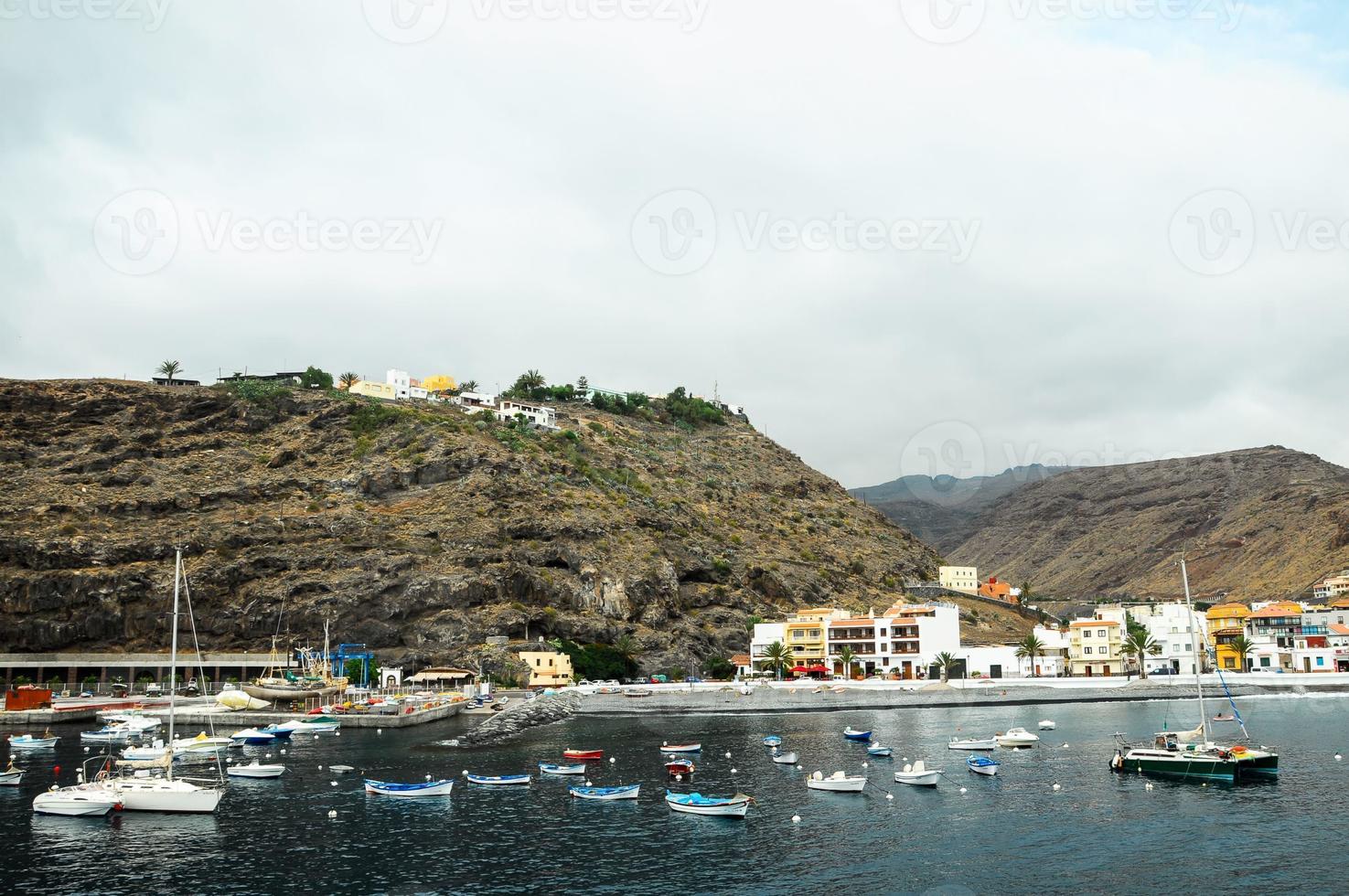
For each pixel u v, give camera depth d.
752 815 82.81
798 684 189.12
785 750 118.12
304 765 109.81
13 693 159.00
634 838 75.38
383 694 176.38
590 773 102.56
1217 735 124.75
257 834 77.12
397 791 91.75
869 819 80.88
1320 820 77.75
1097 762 105.88
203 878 66.19
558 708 157.88
